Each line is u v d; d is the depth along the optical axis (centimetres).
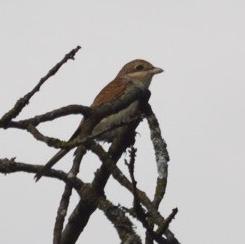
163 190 742
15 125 707
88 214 799
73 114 838
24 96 710
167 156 879
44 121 742
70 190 693
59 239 667
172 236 640
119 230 630
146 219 620
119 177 720
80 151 720
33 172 691
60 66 712
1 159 687
